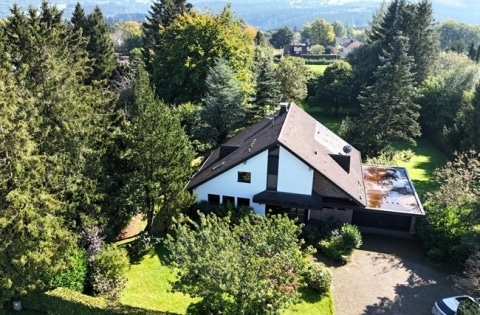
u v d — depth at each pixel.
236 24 55.00
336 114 75.62
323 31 175.62
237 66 50.75
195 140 42.03
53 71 24.62
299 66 68.62
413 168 49.19
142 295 22.36
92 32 58.75
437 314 21.39
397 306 22.83
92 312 19.41
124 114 29.45
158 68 52.97
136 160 24.88
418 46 64.56
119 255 22.70
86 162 23.73
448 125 56.84
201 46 49.28
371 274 25.55
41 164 19.11
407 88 49.94
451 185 31.12
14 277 18.20
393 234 30.06
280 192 28.78
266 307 17.22
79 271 21.36
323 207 28.48
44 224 18.28
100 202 25.06
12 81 21.28
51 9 41.47
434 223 27.34
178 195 26.09
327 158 30.34
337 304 22.88
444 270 26.08
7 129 17.61
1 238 17.78
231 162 29.14
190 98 50.28
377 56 68.75
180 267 17.81
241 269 16.72
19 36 28.14
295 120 32.81
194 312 21.05
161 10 71.56
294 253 18.58
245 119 45.44
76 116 23.94
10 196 17.28
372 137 45.72
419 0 64.94
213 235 18.02
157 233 28.11
